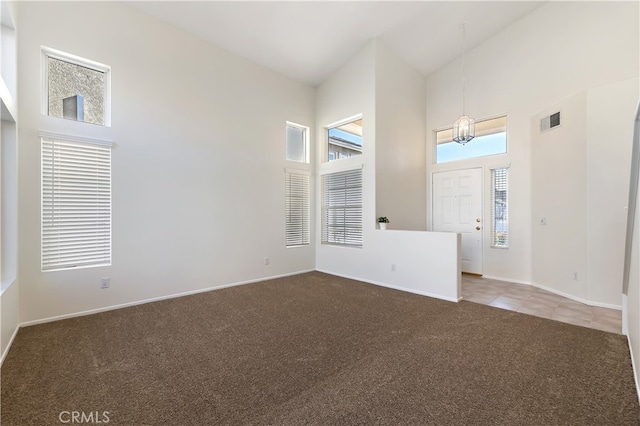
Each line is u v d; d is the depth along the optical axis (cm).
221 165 445
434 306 362
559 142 406
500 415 163
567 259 395
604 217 354
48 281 305
